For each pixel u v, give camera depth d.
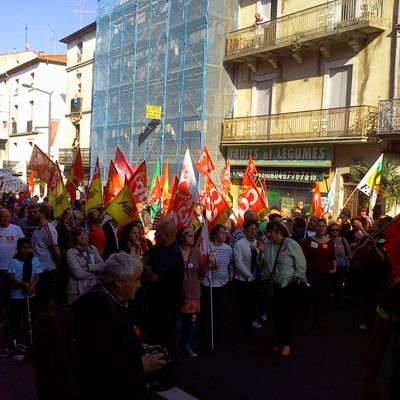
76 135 39.53
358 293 9.82
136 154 29.81
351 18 18.70
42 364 2.92
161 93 27.94
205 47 24.56
